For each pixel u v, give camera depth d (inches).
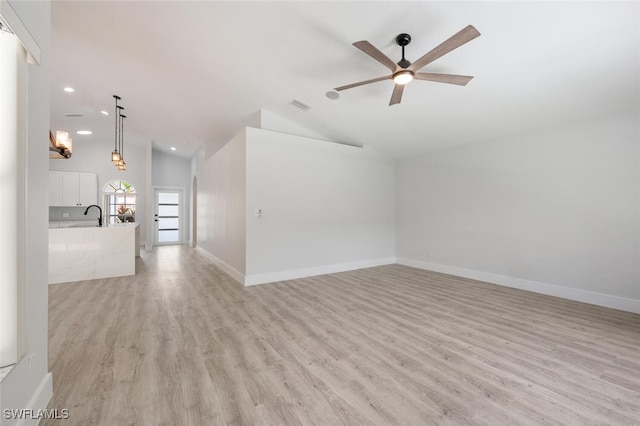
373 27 103.6
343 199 212.2
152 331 103.7
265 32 113.4
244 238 169.3
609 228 131.6
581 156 140.3
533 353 88.8
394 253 244.2
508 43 101.1
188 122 231.0
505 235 170.1
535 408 64.0
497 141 174.6
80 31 119.6
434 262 212.4
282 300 140.9
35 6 60.5
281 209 181.6
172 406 63.7
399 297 146.5
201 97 178.7
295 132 197.9
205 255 274.2
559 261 147.5
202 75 150.9
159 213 360.2
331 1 94.9
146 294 149.5
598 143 134.9
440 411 62.9
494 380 74.6
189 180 382.6
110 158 319.0
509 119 152.4
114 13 108.2
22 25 51.9
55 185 290.4
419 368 80.3
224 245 211.2
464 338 99.2
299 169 189.6
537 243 155.9
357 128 195.3
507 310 127.3
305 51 123.2
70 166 300.7
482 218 182.1
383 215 236.5
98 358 84.1
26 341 54.1
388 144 215.9
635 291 124.4
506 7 87.8
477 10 90.5
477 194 185.2
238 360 83.9
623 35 90.9
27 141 54.0
